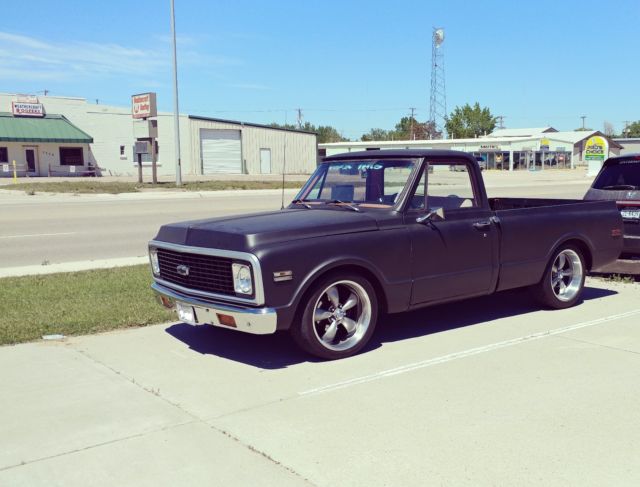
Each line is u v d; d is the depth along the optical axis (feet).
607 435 13.30
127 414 14.53
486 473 11.76
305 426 13.82
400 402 15.08
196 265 18.21
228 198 90.22
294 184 122.21
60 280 28.86
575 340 19.95
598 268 24.63
